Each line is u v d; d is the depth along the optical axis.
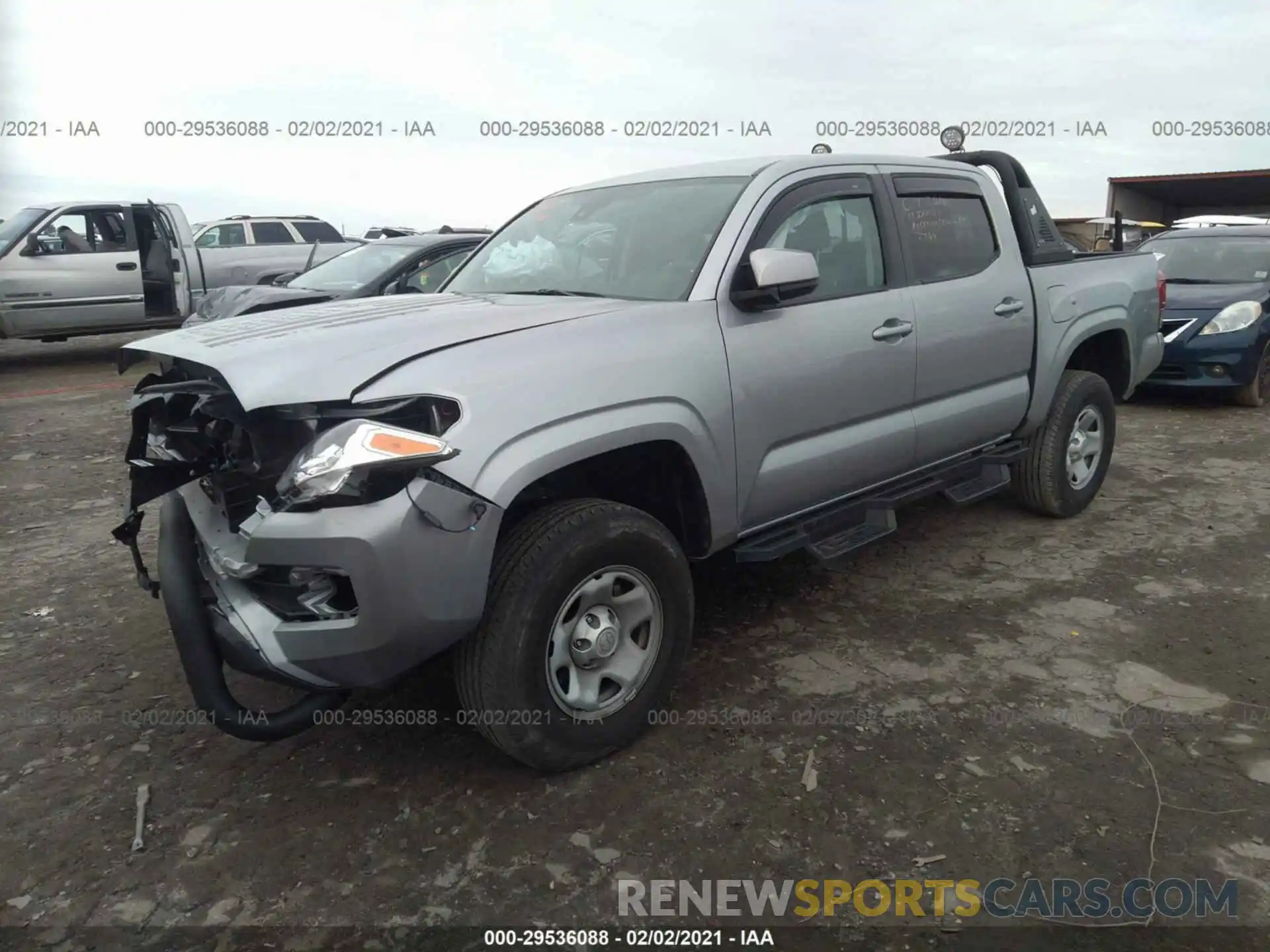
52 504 5.82
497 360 2.59
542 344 2.70
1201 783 2.74
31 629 3.97
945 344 3.98
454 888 2.40
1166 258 9.30
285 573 2.53
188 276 11.54
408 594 2.38
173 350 2.79
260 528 2.40
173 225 11.41
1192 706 3.18
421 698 3.36
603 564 2.75
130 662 3.66
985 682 3.37
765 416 3.23
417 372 2.47
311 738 3.11
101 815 2.72
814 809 2.67
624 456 2.96
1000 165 4.79
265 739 2.63
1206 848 2.47
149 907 2.35
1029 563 4.52
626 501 3.24
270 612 2.55
